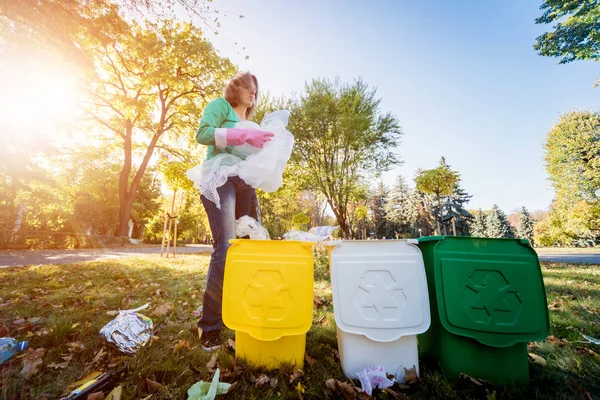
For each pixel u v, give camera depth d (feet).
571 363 4.30
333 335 5.55
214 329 4.86
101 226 72.59
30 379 3.69
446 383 3.68
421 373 4.08
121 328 4.70
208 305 4.91
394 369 3.91
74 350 4.58
